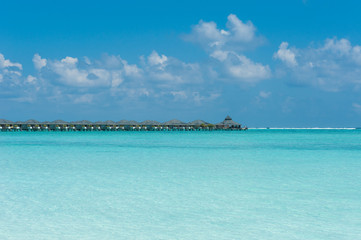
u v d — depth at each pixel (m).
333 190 14.04
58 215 10.42
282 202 11.98
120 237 8.57
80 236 8.63
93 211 10.87
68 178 17.14
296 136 85.12
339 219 10.01
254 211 10.84
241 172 19.16
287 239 8.45
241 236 8.65
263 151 34.38
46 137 71.25
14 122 115.62
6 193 13.50
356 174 18.34
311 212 10.70
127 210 10.99
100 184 15.47
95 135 84.81
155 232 8.93
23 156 28.80
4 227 9.30
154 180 16.53
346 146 42.84
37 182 16.00
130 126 140.75
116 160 25.55
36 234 8.77
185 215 10.43
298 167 21.39
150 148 38.75
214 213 10.64
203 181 16.23
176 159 26.28
